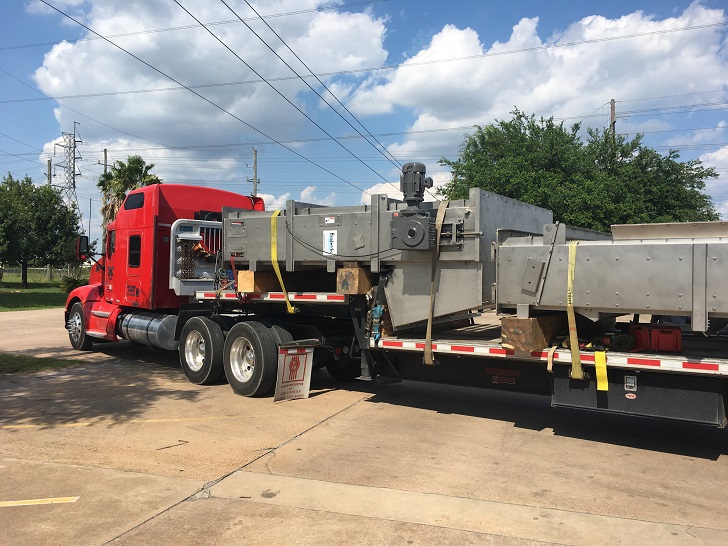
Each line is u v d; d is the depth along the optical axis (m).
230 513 4.12
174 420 6.63
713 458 5.46
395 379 7.14
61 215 45.00
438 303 6.25
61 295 35.47
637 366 5.17
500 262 5.78
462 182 27.80
